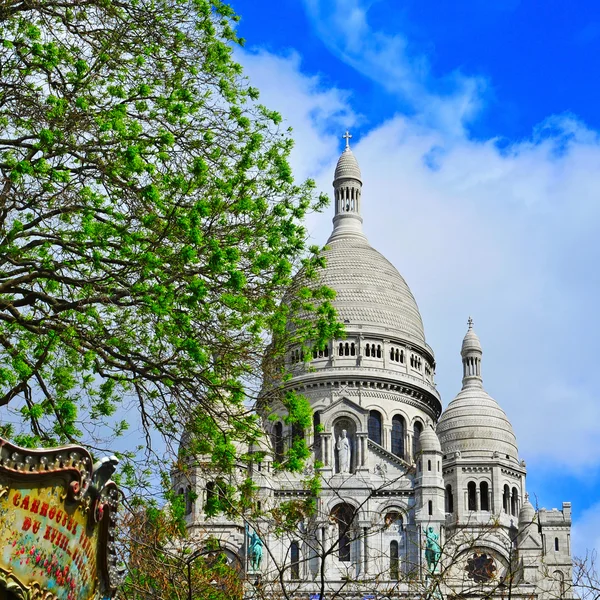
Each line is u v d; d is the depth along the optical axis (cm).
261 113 3694
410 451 14150
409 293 15462
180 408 3297
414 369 14738
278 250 3522
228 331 3406
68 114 3325
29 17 3447
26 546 1550
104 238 3219
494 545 12088
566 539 13062
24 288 3350
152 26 3572
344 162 16625
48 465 1565
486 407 14688
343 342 14375
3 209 3203
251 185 3503
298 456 3578
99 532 1667
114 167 3306
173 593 3136
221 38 3709
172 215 3303
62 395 3269
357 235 16125
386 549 12188
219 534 11156
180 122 3544
